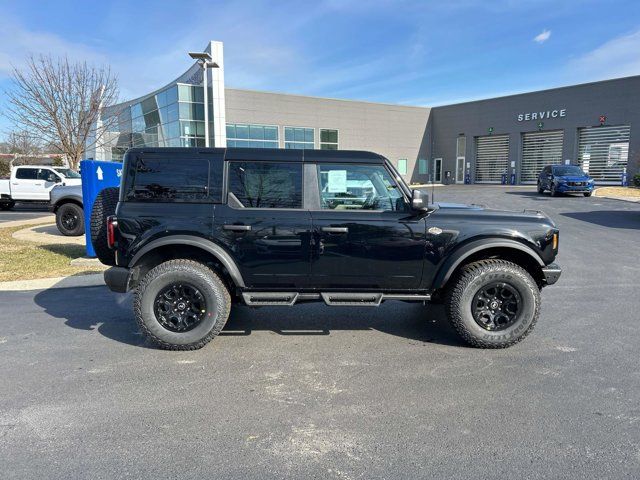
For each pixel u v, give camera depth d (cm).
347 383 392
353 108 4231
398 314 593
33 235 1289
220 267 486
